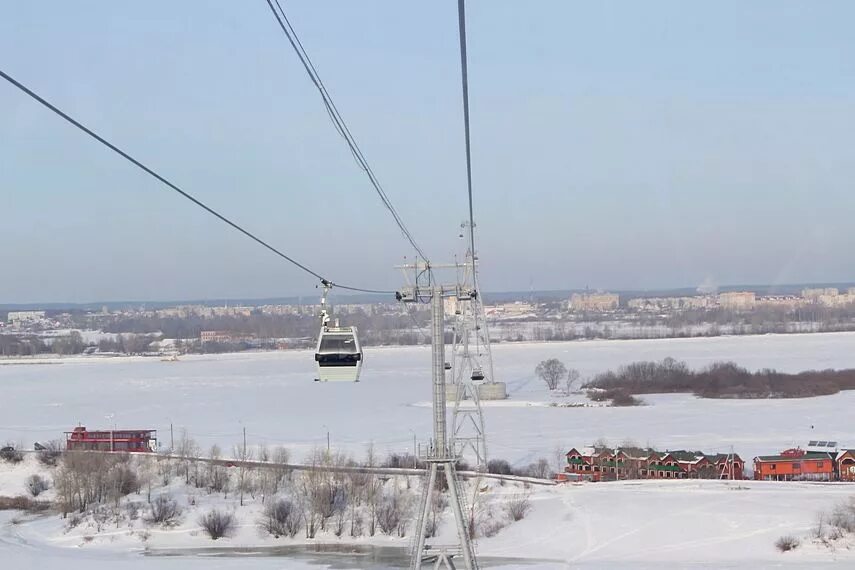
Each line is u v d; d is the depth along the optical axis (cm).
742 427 11894
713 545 6706
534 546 6962
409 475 8638
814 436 11025
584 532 7125
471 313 11019
